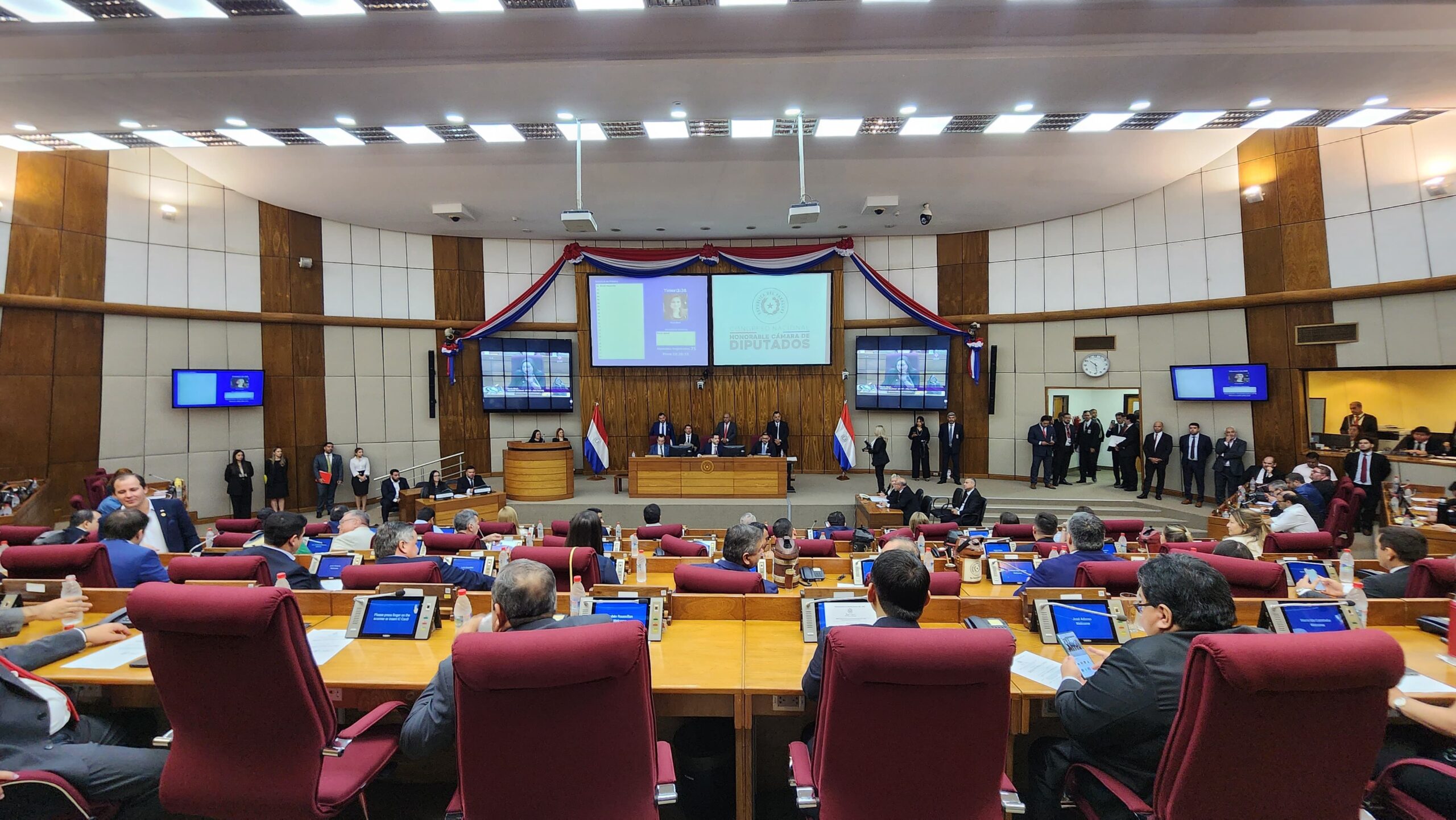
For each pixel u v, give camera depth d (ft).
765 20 17.56
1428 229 27.50
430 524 18.85
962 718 5.81
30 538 15.51
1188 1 16.56
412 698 8.13
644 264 44.14
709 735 10.00
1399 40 18.10
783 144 29.07
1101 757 6.79
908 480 42.55
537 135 26.03
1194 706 5.46
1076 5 16.97
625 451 45.68
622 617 9.88
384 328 41.09
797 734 9.95
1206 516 31.65
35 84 19.88
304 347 37.86
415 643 9.46
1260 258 32.60
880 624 7.39
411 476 41.81
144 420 32.07
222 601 5.95
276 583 11.43
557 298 46.03
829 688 5.88
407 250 42.14
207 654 6.16
